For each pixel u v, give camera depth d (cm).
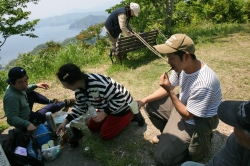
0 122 386
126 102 288
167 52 206
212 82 210
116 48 552
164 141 246
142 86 458
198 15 1155
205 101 212
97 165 273
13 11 693
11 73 279
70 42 735
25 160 257
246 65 508
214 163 150
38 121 341
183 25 1095
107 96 268
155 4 898
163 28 882
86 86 258
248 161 127
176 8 1109
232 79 448
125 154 285
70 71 238
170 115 266
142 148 293
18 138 276
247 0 1146
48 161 284
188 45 204
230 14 1095
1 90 503
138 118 321
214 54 595
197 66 217
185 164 179
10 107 283
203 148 243
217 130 309
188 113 223
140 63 575
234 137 137
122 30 542
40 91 486
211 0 1124
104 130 300
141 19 878
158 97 274
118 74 524
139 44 593
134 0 849
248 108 109
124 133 323
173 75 257
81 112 289
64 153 296
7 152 252
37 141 296
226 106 122
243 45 646
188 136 238
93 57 647
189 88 222
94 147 297
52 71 581
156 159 247
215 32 807
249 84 425
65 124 288
